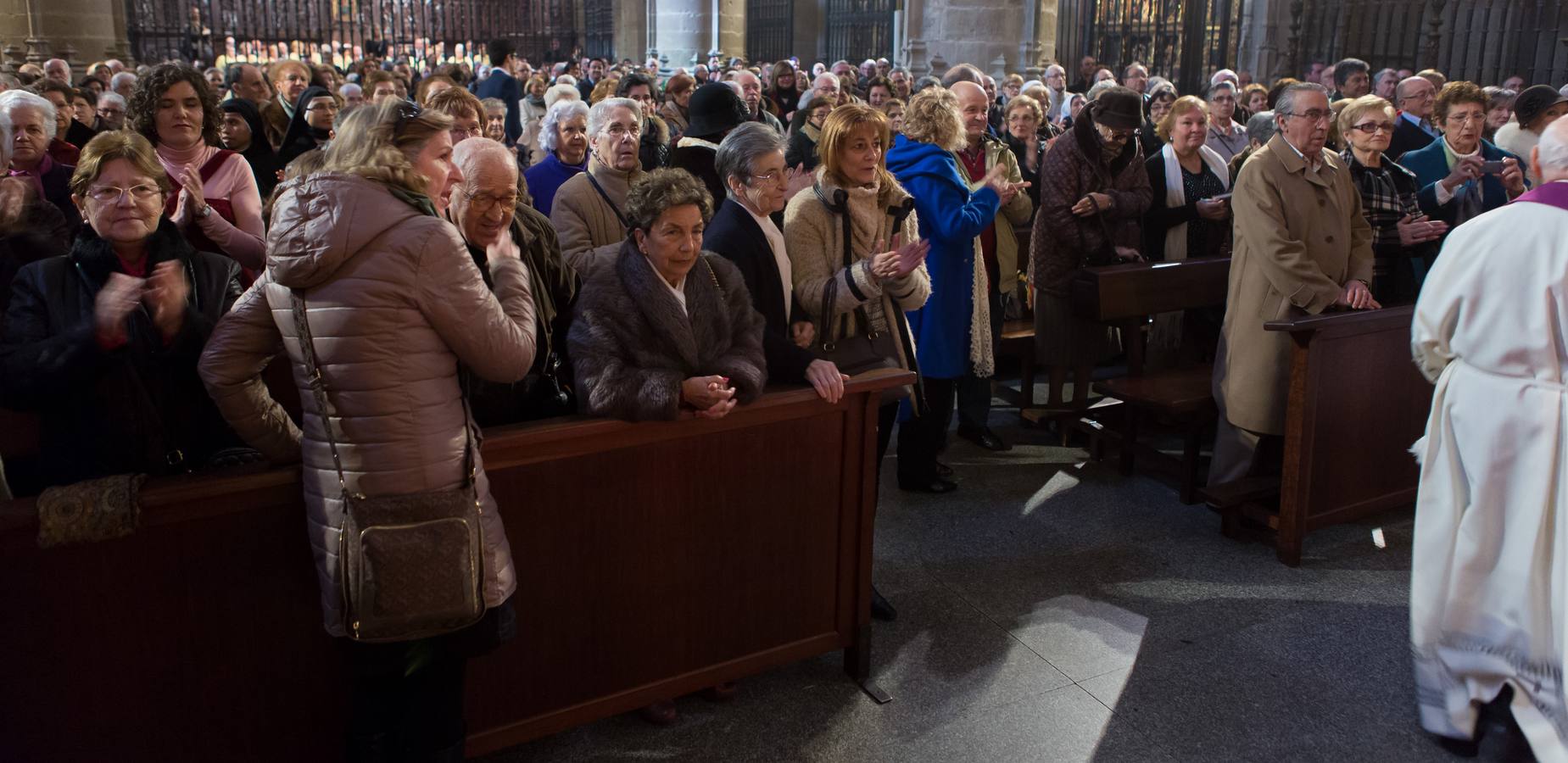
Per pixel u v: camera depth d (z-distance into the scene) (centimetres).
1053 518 436
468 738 262
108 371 224
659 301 264
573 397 279
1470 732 286
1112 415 516
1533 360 265
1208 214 497
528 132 771
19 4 1328
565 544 264
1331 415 398
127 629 220
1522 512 269
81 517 206
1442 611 288
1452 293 280
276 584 233
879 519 433
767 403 280
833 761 282
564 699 274
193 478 220
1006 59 1203
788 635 305
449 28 2192
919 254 314
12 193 272
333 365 201
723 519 286
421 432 205
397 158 208
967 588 377
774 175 318
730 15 1562
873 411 301
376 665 220
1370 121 438
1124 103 467
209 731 234
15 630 211
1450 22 1239
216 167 363
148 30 1664
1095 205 480
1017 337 544
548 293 271
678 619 286
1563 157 266
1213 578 385
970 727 297
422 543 204
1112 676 322
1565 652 259
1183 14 1445
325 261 196
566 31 2241
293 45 1859
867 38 1869
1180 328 534
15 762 216
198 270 257
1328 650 337
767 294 324
